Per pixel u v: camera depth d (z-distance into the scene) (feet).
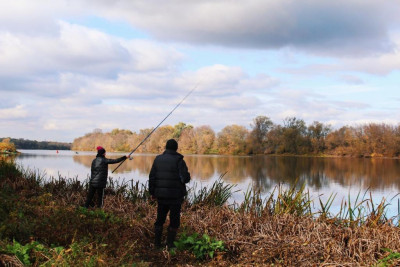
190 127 311.27
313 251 16.43
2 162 42.93
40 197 26.02
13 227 16.16
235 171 95.66
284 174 91.35
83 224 18.66
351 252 16.37
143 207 26.48
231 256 16.88
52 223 18.02
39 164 103.86
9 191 29.55
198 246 16.75
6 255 12.87
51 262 13.00
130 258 15.42
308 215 22.16
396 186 67.97
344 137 241.96
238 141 264.31
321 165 137.59
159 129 330.34
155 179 17.97
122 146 364.38
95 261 13.62
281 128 261.24
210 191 30.81
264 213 21.79
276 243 17.22
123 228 19.42
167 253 16.55
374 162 165.17
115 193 30.45
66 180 35.94
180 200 17.81
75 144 449.06
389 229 17.72
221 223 20.58
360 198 48.85
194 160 166.81
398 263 14.65
